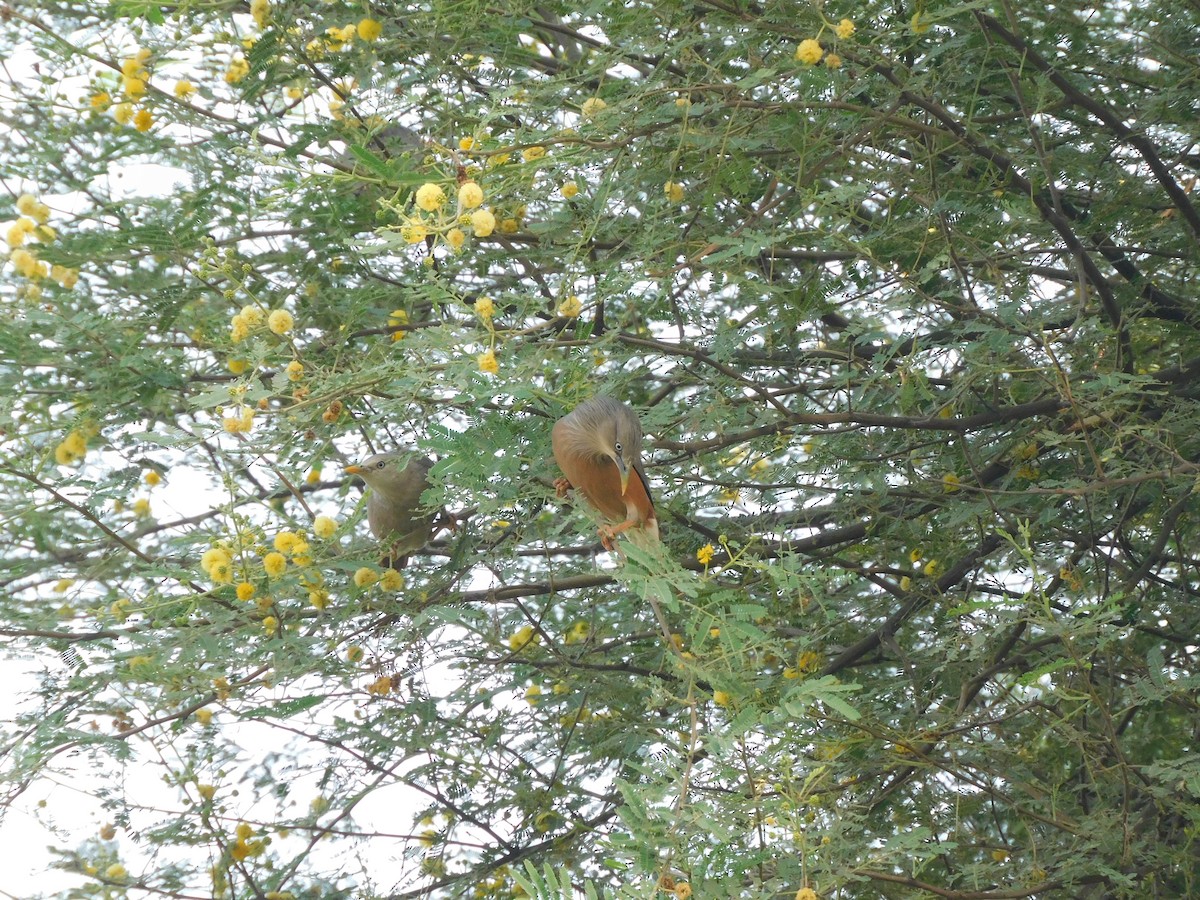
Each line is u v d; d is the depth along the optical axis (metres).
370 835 8.55
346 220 7.45
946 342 8.00
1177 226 8.62
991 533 8.57
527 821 8.66
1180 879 7.37
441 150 5.73
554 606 9.34
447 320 7.60
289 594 7.11
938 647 6.90
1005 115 8.28
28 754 6.65
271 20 7.09
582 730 8.87
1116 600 5.84
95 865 7.90
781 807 5.09
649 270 6.89
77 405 7.18
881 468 8.51
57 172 7.54
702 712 6.06
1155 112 8.20
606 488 6.30
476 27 7.30
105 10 7.44
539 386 6.50
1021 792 7.29
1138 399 7.91
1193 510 8.83
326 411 6.58
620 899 4.44
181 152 7.52
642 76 8.02
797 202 8.20
